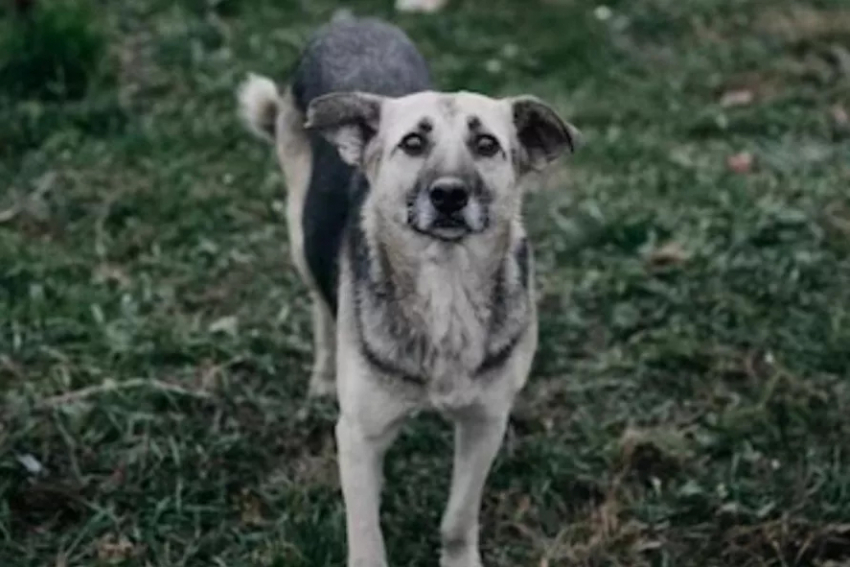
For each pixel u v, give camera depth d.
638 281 10.01
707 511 8.11
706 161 11.66
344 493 7.30
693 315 9.73
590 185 11.25
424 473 8.40
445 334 6.92
